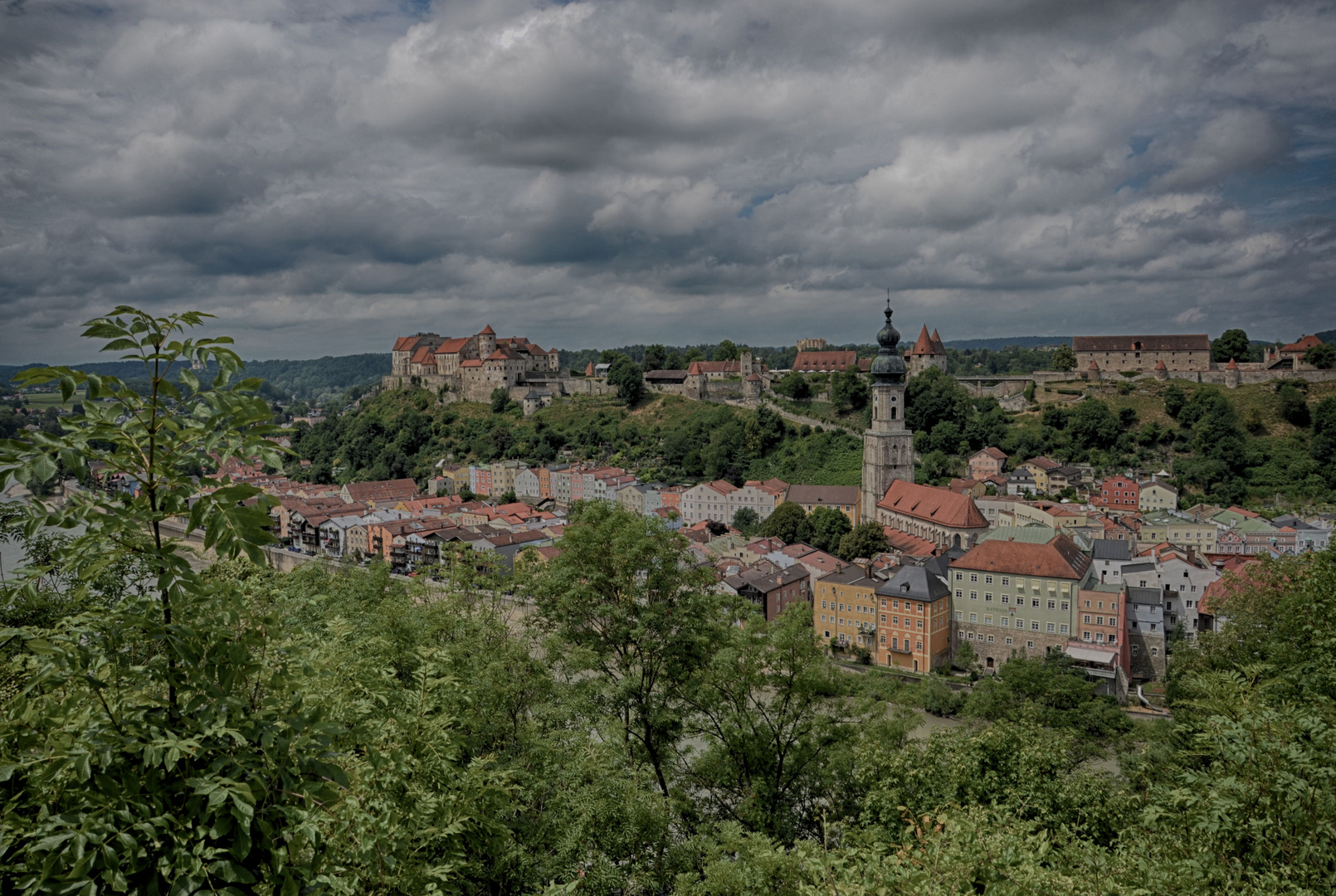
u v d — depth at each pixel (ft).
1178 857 66.80
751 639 143.43
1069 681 268.82
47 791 35.86
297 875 37.93
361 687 67.36
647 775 126.21
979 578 371.76
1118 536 479.82
